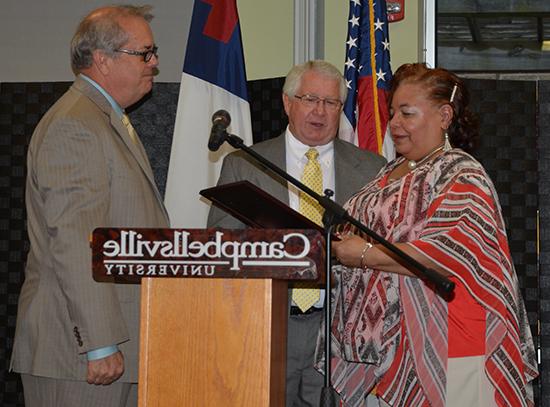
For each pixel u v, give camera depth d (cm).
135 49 277
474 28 450
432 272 196
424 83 261
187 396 181
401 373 248
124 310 254
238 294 181
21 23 443
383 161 327
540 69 446
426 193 250
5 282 419
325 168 321
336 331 268
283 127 408
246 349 180
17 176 419
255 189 207
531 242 411
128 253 180
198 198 378
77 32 279
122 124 269
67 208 244
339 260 249
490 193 247
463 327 244
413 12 443
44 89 418
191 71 384
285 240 178
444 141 263
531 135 412
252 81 419
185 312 182
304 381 306
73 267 239
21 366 252
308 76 317
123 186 257
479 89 412
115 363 243
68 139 250
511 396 246
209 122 382
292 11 443
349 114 378
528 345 264
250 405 179
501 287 240
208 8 389
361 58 384
